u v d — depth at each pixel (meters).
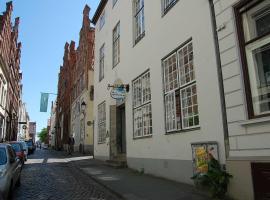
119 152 20.17
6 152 9.73
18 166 11.12
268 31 7.41
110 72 21.89
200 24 10.52
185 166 10.88
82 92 40.06
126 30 18.75
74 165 20.59
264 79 7.41
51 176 15.46
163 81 13.16
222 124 8.98
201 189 9.17
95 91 26.41
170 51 12.64
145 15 15.63
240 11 8.12
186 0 11.58
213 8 9.88
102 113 23.91
